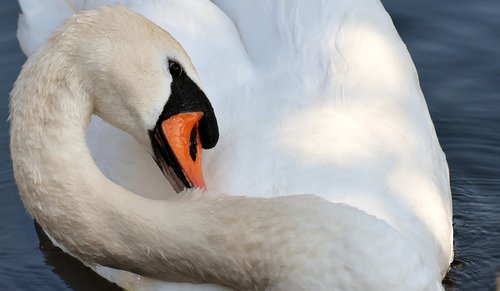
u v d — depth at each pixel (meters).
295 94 11.70
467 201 13.86
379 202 10.87
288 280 9.77
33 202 10.12
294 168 11.01
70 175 10.02
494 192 14.02
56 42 10.30
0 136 14.91
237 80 11.95
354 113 11.55
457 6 16.52
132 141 11.89
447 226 11.54
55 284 12.53
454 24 16.25
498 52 15.80
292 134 11.29
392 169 11.20
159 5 12.65
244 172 11.05
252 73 12.05
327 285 9.69
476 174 14.34
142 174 11.66
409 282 9.77
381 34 12.45
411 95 12.21
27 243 13.30
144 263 10.21
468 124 15.03
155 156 10.74
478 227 13.37
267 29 12.35
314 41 12.16
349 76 11.89
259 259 9.84
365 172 11.03
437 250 11.16
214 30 12.37
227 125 11.51
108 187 10.07
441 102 15.30
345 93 11.72
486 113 15.16
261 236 9.83
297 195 10.03
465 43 15.95
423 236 10.95
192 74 10.56
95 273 12.30
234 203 10.07
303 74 11.89
